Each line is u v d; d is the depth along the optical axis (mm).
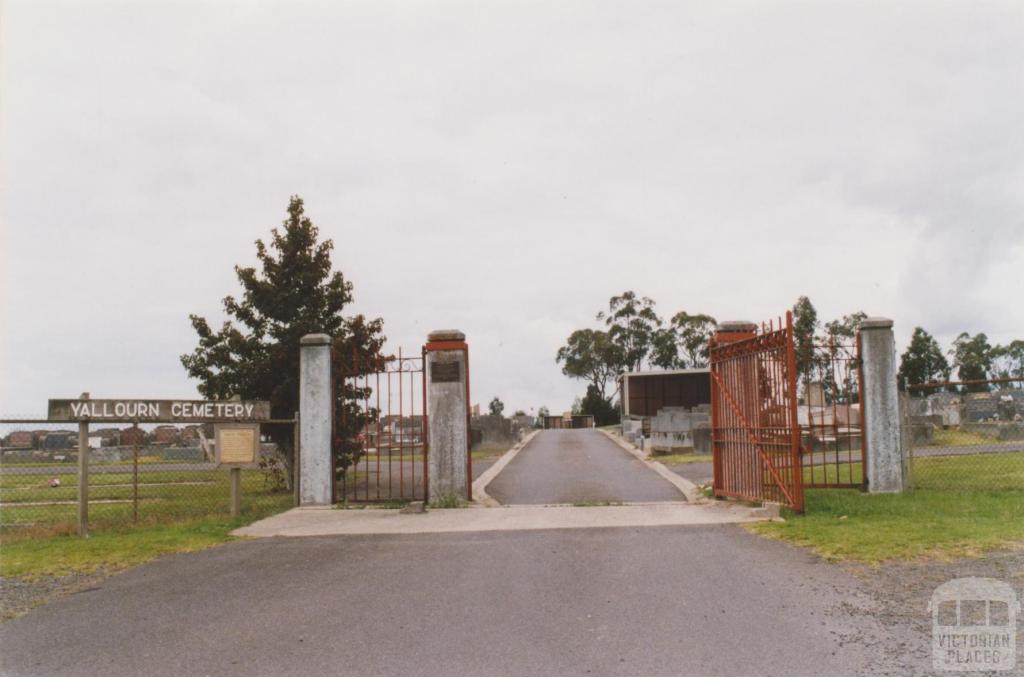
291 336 18266
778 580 7508
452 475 14000
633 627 6184
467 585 7777
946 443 23000
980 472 16297
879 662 5199
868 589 7023
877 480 13656
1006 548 8398
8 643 6250
